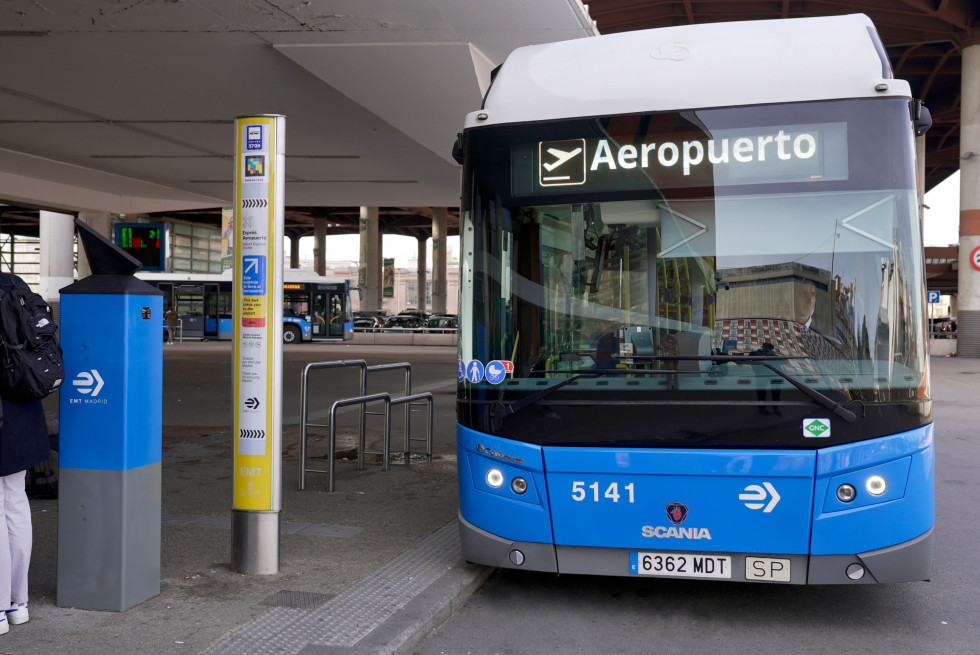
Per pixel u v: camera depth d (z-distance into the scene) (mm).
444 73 13008
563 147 4590
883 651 4016
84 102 15391
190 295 38000
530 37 12008
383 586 4559
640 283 4406
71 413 4090
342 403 7328
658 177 4484
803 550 4145
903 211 4273
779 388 4168
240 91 14648
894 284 4223
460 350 4715
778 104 4438
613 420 4309
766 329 4250
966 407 14734
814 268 4273
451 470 8211
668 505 4246
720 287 4336
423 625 4066
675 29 5008
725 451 4184
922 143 29234
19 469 3756
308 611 4129
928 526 4223
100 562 4086
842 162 4344
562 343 4434
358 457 8414
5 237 67500
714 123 4480
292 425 11383
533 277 4527
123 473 4055
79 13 11086
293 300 38562
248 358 4723
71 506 4098
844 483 4117
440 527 5902
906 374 4168
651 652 3982
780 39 4730
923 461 4188
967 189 32062
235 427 4754
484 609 4559
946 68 41844
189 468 7996
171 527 5789
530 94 4746
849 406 4125
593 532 4332
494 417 4484
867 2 32938
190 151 19766
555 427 4371
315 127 17141
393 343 38125
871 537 4117
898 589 4988
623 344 4371
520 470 4422
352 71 13000
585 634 4211
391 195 26453
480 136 4734
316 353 29609
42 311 3797
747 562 4195
